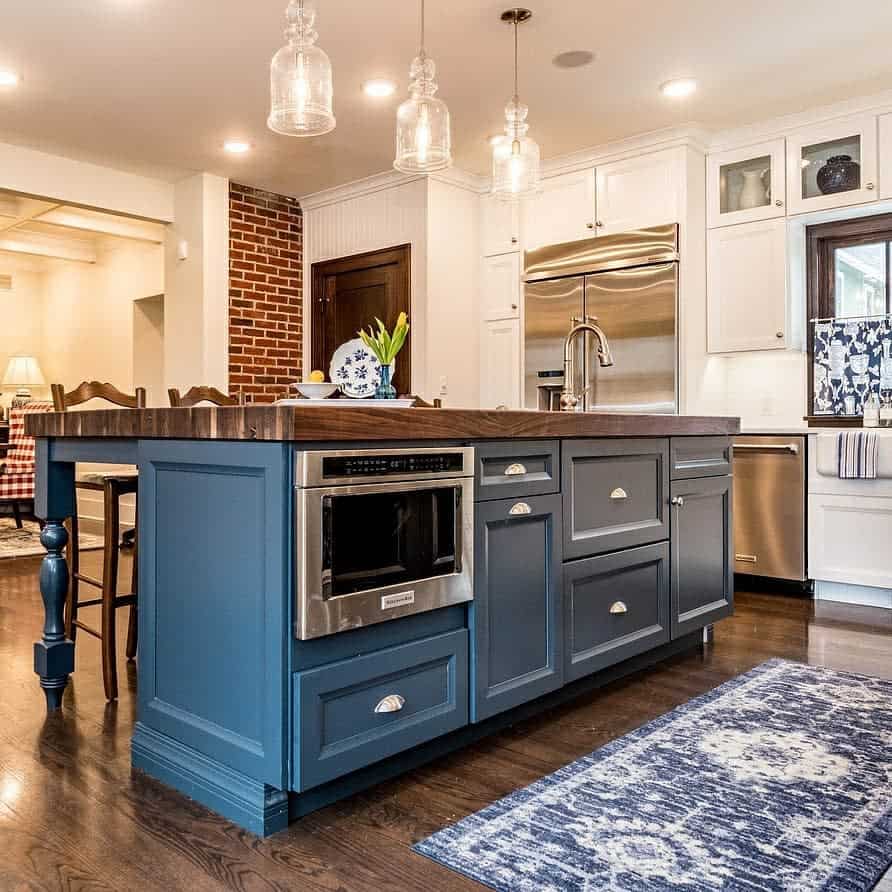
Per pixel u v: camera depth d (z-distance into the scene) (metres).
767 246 4.39
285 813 1.71
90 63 3.64
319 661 1.71
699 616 3.05
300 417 1.62
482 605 2.10
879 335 4.30
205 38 3.41
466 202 5.34
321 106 2.22
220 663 1.80
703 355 4.64
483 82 3.88
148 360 7.23
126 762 2.05
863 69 3.75
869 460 3.81
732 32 3.39
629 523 2.68
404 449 1.84
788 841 1.62
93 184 5.06
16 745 2.16
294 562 1.65
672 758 2.04
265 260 5.62
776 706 2.43
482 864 1.55
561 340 4.98
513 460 2.21
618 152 4.72
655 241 4.55
